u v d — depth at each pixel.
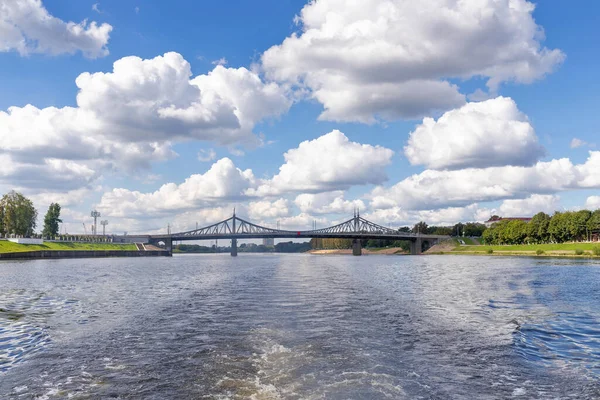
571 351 20.19
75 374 16.47
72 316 30.61
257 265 127.44
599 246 158.62
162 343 21.28
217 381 14.99
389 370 16.27
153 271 92.69
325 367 16.45
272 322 26.06
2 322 28.33
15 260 157.25
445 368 16.94
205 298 39.62
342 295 41.03
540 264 110.50
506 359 18.52
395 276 70.81
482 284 55.09
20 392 14.62
